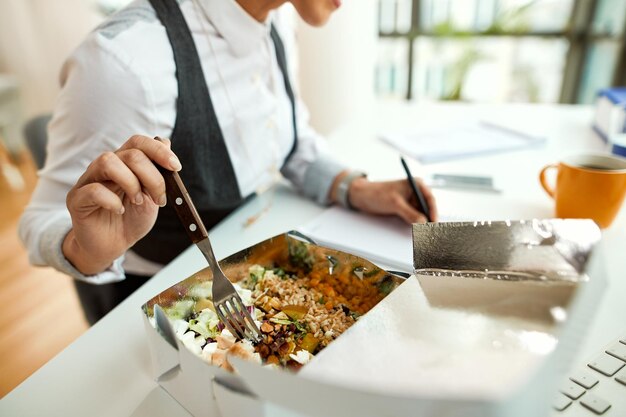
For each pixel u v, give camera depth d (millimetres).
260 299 550
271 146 946
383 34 2961
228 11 774
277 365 449
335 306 539
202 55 775
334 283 564
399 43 2967
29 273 1913
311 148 1027
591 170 678
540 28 2668
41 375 480
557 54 2699
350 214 824
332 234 741
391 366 332
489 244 449
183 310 495
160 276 656
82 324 1617
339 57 1786
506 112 1435
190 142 775
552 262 411
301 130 1066
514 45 2766
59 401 447
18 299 1763
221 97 809
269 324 506
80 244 564
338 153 1154
